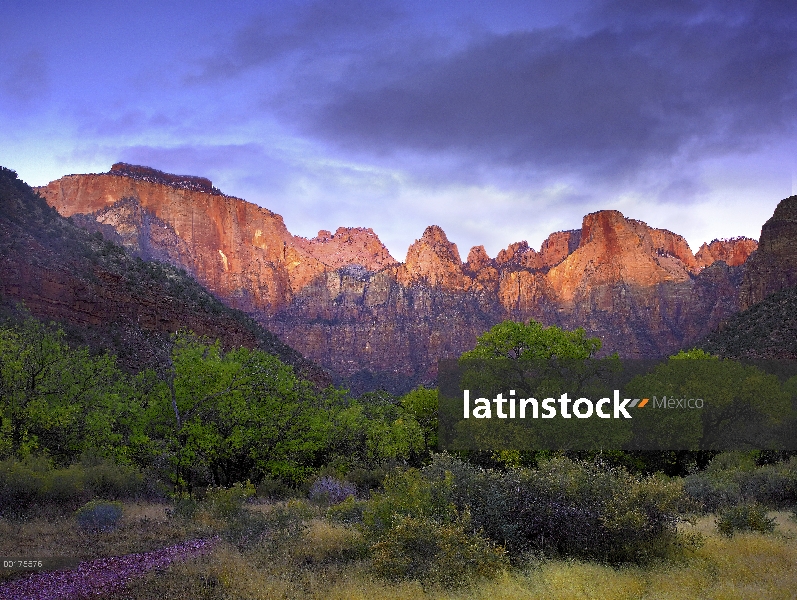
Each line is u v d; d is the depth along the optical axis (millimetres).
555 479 13062
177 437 23766
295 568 11266
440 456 14898
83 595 9617
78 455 23141
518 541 12445
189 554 11852
